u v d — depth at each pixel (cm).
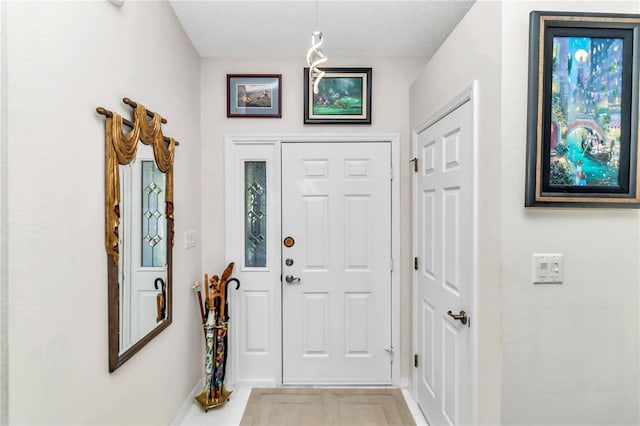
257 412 207
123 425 131
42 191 91
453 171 163
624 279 123
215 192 238
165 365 173
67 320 100
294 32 206
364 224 239
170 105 182
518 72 121
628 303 123
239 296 240
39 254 90
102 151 117
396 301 238
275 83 238
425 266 204
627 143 120
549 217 123
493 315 128
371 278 240
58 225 96
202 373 232
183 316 199
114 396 125
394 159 237
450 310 167
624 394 124
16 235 84
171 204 173
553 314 123
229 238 237
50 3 94
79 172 105
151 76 158
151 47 158
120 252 126
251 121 238
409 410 210
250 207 243
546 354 123
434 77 187
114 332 121
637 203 120
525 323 123
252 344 241
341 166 238
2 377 80
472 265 142
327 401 220
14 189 83
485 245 133
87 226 109
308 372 240
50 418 94
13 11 83
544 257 122
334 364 241
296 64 238
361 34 209
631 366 124
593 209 123
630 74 119
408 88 238
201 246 234
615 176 121
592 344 123
